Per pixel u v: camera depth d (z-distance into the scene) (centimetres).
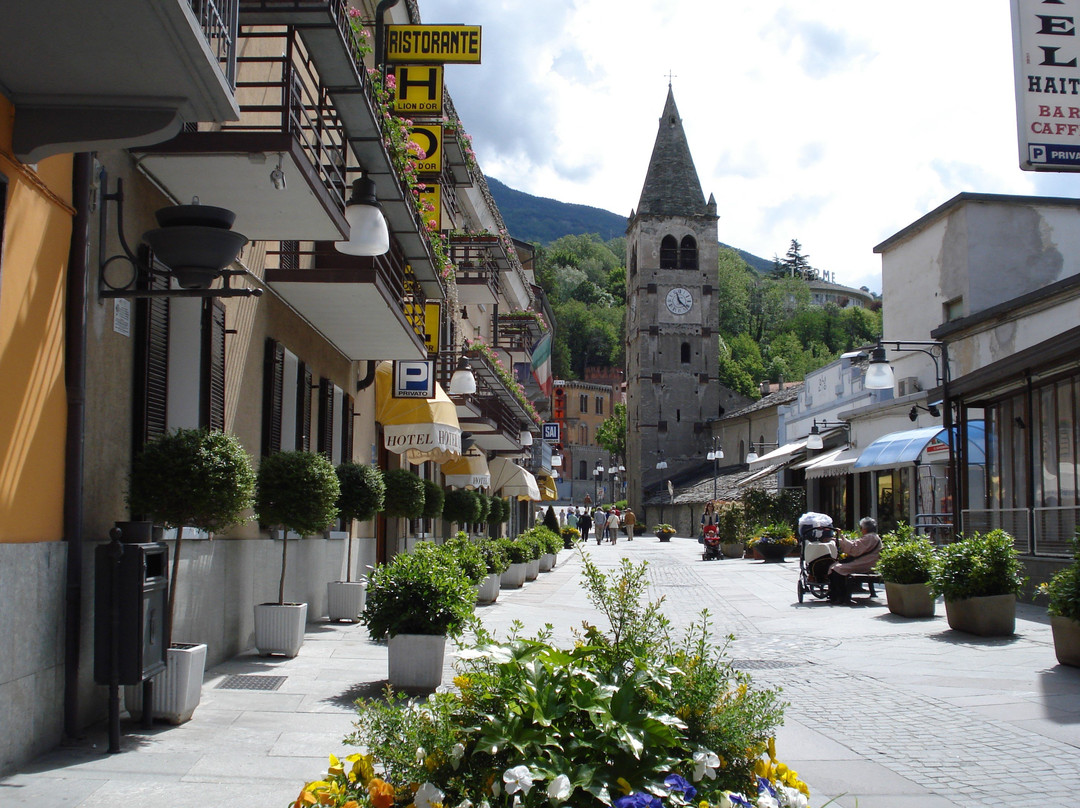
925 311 3212
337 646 1189
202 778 605
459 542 1152
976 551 1384
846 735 775
